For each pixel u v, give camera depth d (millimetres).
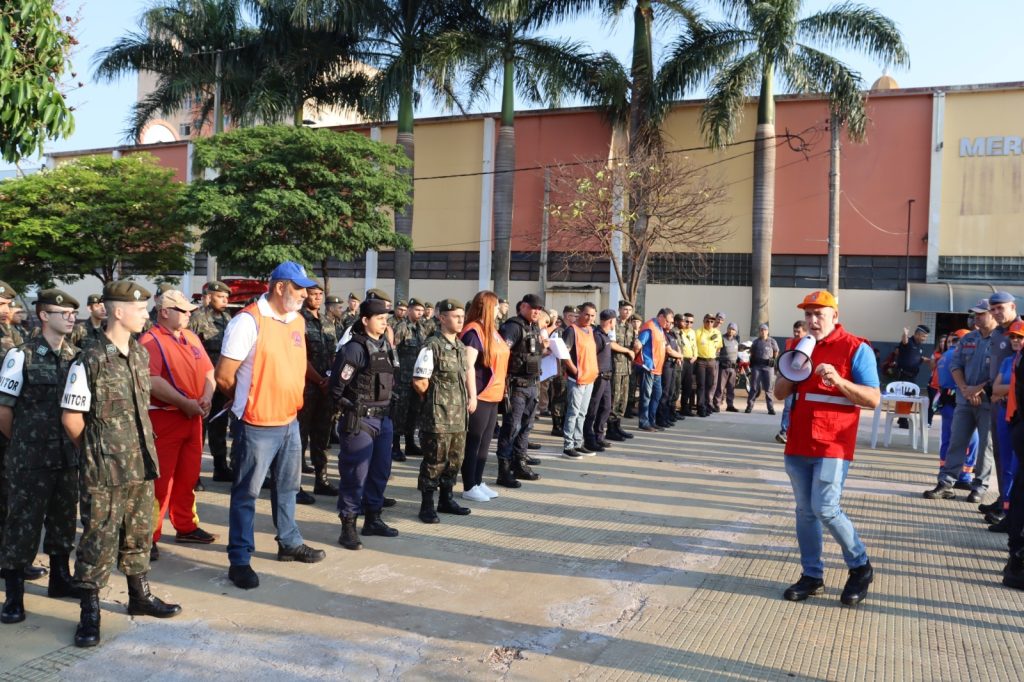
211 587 4977
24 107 6789
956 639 4480
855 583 5004
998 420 7000
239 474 5059
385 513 6961
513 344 8047
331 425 7625
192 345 5789
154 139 33125
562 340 9547
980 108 21516
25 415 4352
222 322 8273
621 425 13227
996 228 21406
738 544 6301
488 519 6836
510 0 20141
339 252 16688
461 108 24906
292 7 22906
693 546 6219
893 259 22281
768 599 5062
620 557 5871
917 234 22031
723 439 11922
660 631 4488
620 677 3891
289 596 4855
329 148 16281
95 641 4082
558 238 24109
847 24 20031
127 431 4211
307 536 6172
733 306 23344
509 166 23141
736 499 7871
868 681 3924
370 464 6148
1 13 6770
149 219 17547
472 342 7305
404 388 9562
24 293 18109
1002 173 21359
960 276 21719
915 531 6785
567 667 3990
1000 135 21359
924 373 21922
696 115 23516
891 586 5352
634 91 21531
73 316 4496
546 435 11820
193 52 24859
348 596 4887
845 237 22594
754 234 21391
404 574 5328
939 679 3975
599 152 24609
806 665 4090
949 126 21766
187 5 24172
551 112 25172
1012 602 5105
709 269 23547
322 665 3938
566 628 4500
